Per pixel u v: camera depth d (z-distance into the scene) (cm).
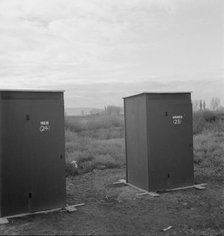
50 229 438
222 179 740
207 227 454
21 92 489
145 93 616
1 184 478
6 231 429
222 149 1025
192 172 665
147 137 620
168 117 638
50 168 513
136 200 584
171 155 643
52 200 516
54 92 514
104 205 560
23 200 493
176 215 502
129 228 446
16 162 488
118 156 995
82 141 1121
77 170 859
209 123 1238
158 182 631
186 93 653
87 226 452
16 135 487
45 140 508
